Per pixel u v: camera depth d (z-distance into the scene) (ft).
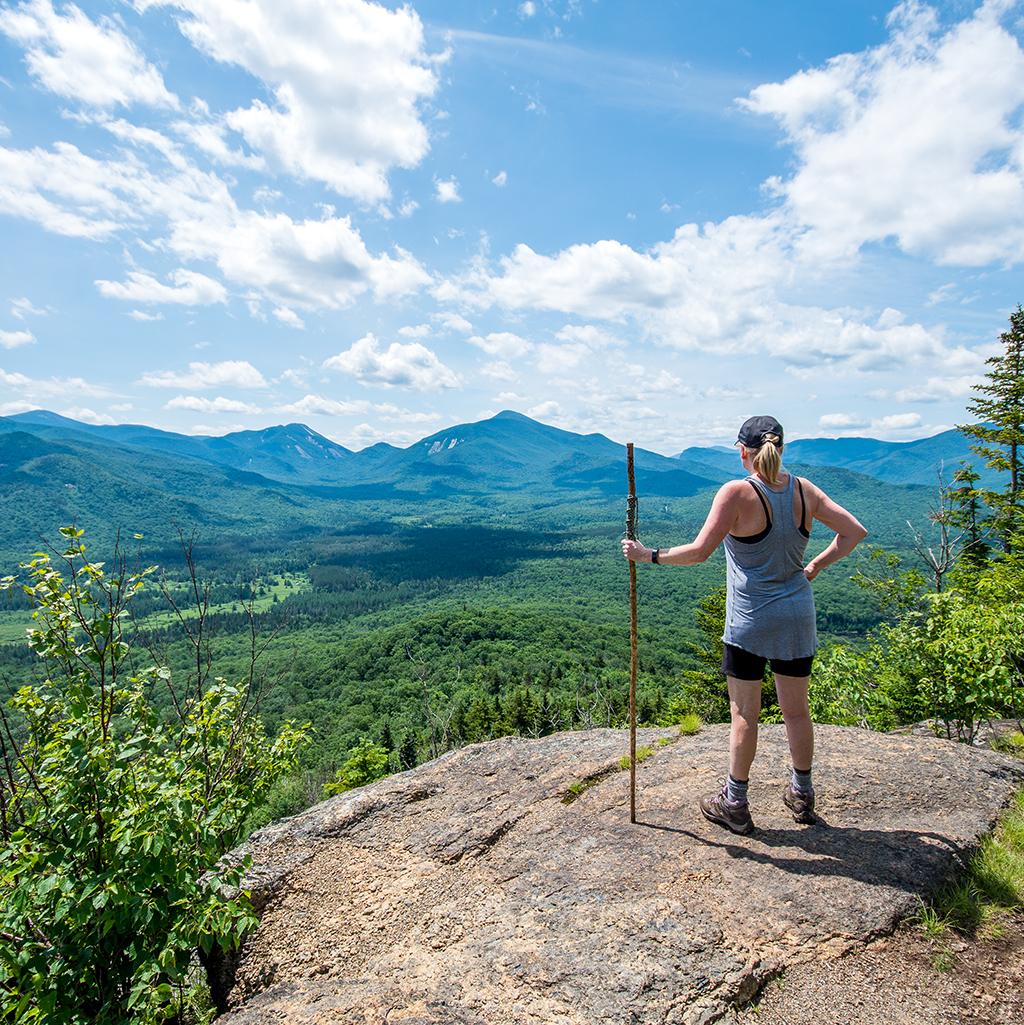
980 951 8.63
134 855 11.48
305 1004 9.39
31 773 11.96
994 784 13.07
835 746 15.40
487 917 10.56
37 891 10.55
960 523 66.18
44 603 12.50
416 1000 8.69
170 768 13.03
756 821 11.87
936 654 21.72
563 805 14.24
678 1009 7.71
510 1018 7.97
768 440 10.59
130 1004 10.30
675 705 99.86
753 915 9.25
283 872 13.15
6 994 11.18
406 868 12.81
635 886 10.28
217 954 12.17
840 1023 7.52
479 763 17.52
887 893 9.54
